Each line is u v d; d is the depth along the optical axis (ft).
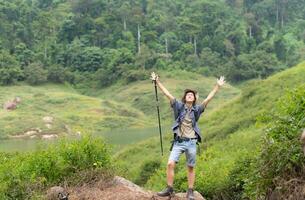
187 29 435.53
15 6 419.95
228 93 346.33
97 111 308.40
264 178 22.56
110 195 30.40
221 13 456.45
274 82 108.06
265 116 25.63
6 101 314.55
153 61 394.52
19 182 30.04
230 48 418.51
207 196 42.24
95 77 389.19
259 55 399.24
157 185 56.18
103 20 438.81
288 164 21.61
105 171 34.22
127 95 351.87
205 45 427.74
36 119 277.44
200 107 28.50
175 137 28.53
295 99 24.31
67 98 327.06
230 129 88.28
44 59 396.16
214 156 63.36
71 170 34.58
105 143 37.22
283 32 480.64
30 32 418.72
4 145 215.92
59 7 469.57
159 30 445.78
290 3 512.63
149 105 330.95
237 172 39.78
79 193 31.32
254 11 496.23
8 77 355.56
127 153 105.60
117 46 423.64
